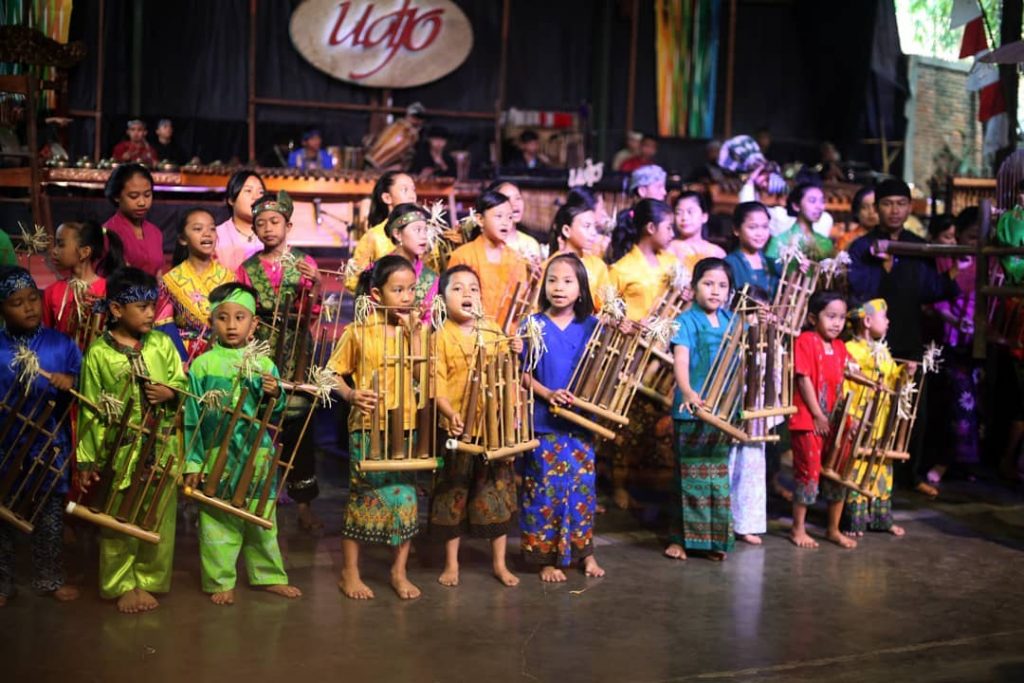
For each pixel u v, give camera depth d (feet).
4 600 14.96
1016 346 22.93
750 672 13.60
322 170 30.35
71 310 16.78
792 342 18.98
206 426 14.87
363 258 18.62
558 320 17.17
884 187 21.99
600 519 20.27
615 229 22.00
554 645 14.25
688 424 17.89
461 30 42.42
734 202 34.78
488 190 19.40
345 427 24.16
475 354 15.80
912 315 22.34
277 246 17.70
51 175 27.99
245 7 40.37
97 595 15.44
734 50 45.68
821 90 44.98
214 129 40.37
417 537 18.67
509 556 18.02
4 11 34.96
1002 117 29.35
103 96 38.55
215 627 14.46
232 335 14.99
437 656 13.76
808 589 16.76
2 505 14.52
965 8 25.70
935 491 22.70
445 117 43.01
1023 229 20.30
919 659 14.19
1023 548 19.21
